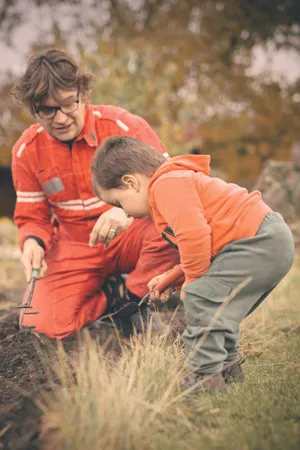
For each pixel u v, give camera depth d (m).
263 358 2.64
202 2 14.48
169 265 3.09
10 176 14.52
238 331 2.32
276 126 14.62
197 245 2.21
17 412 2.02
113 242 3.30
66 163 3.27
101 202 3.32
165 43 14.06
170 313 3.61
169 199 2.25
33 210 3.42
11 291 5.38
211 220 2.29
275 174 8.01
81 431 1.81
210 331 2.23
